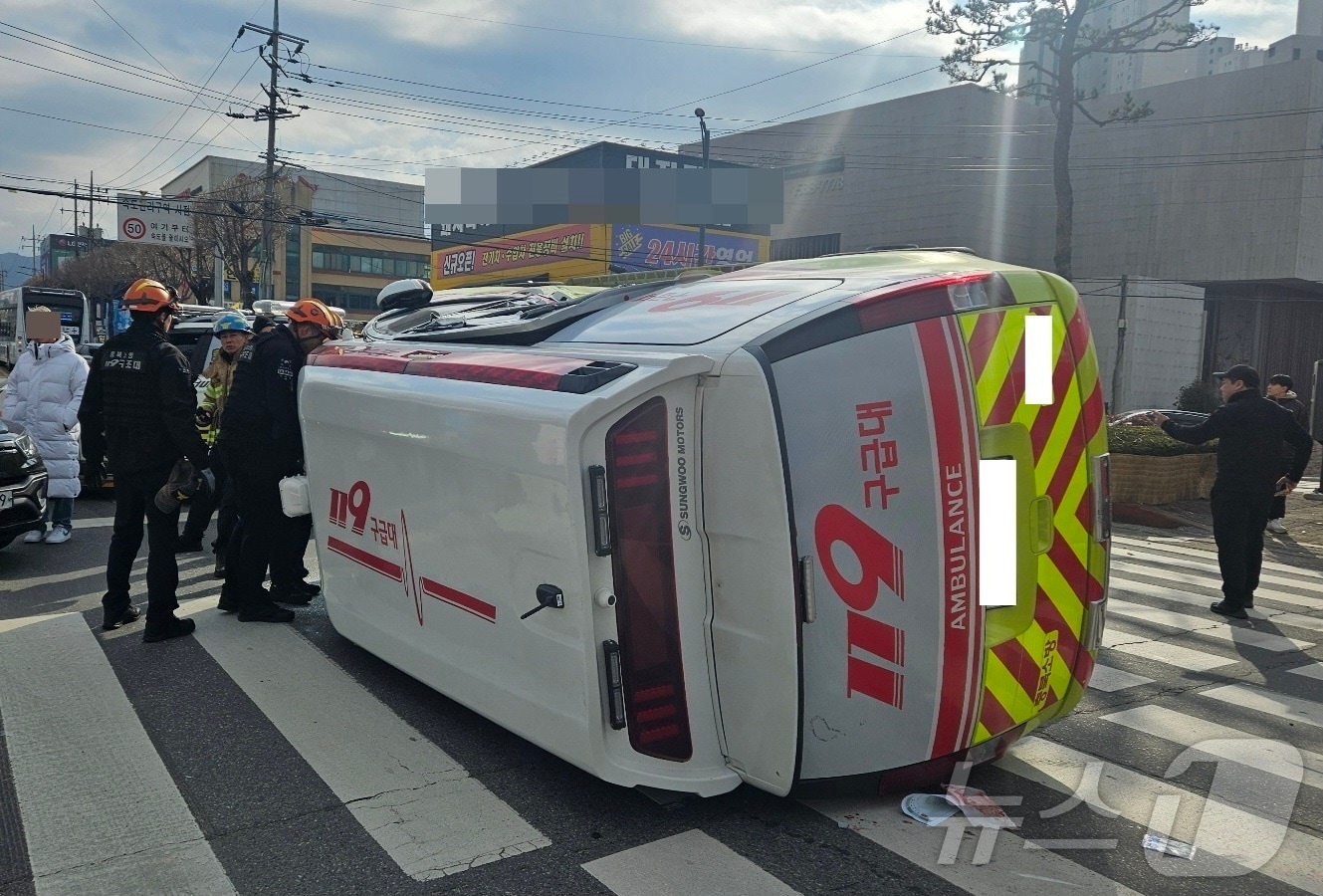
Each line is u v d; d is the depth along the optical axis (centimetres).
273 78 3684
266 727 417
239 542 585
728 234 4466
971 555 333
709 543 328
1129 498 1291
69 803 346
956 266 380
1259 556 686
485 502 360
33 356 804
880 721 327
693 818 338
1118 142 5975
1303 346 6294
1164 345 4756
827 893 292
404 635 434
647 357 330
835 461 311
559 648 329
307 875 300
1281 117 5466
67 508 812
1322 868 313
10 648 521
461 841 321
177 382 514
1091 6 2561
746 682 324
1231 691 499
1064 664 371
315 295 7100
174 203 4475
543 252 4338
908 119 5400
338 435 477
